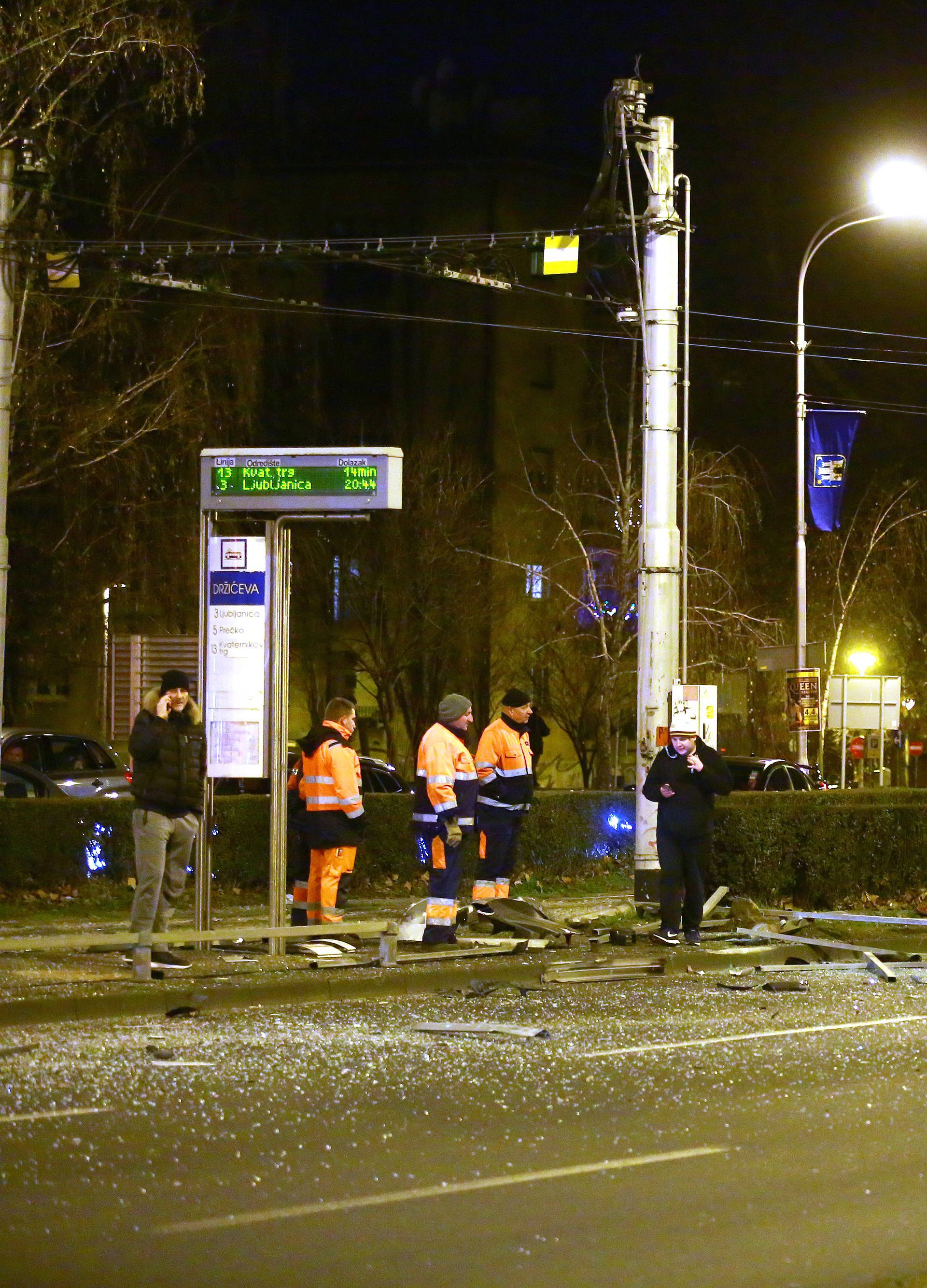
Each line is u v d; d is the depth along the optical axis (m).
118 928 22.19
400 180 69.19
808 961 21.75
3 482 25.17
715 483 52.12
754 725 61.75
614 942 21.33
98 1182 9.41
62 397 37.75
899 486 63.84
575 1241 8.27
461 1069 13.12
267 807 28.00
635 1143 10.48
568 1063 13.45
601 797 31.75
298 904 20.94
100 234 35.19
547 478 68.81
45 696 57.50
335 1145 10.38
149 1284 7.57
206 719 20.05
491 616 61.94
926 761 72.50
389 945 18.67
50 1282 7.59
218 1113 11.33
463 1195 9.16
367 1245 8.20
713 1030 15.45
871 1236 8.41
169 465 40.59
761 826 26.19
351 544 60.72
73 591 44.12
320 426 63.09
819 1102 11.87
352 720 20.53
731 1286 7.60
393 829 29.53
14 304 29.83
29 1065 13.08
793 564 66.81
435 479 61.88
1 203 25.25
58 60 30.67
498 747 21.89
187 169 50.66
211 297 42.81
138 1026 15.29
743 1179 9.55
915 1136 10.73
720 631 50.91
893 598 62.88
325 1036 14.76
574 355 70.06
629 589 53.72
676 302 23.81
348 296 68.81
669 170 23.67
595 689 61.09
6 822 25.45
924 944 23.41
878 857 27.64
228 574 20.05
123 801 26.70
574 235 24.34
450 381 68.44
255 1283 7.60
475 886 22.12
